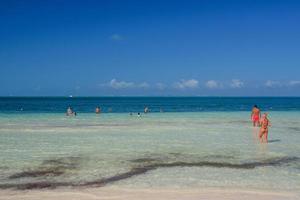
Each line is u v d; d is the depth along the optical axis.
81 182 13.53
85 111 75.44
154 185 13.09
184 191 12.25
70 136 27.72
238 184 13.30
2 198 11.33
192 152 20.33
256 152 20.56
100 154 19.50
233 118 50.94
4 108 90.88
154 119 47.94
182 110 84.56
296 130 34.16
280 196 11.70
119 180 13.88
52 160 17.73
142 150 20.91
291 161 18.00
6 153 19.72
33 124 38.56
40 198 11.33
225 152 20.44
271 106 120.75
